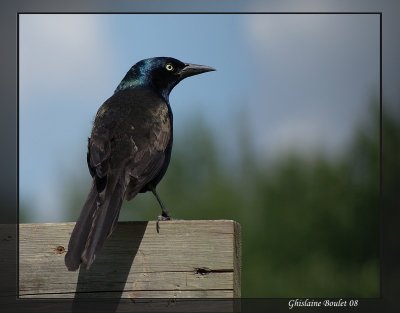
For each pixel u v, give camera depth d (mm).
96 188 9148
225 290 8422
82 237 8172
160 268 8492
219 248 8461
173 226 8508
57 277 8625
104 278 8539
